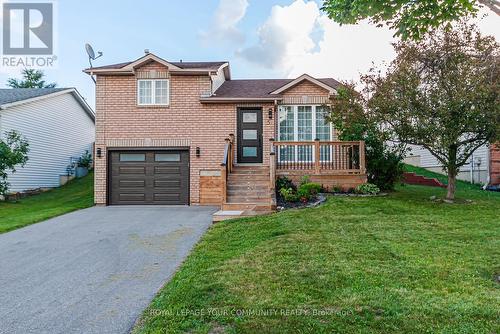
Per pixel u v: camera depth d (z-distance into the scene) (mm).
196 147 14062
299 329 3443
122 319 4020
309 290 4398
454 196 11461
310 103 14258
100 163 14008
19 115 18078
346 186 12477
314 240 6738
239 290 4469
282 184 12156
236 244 6867
